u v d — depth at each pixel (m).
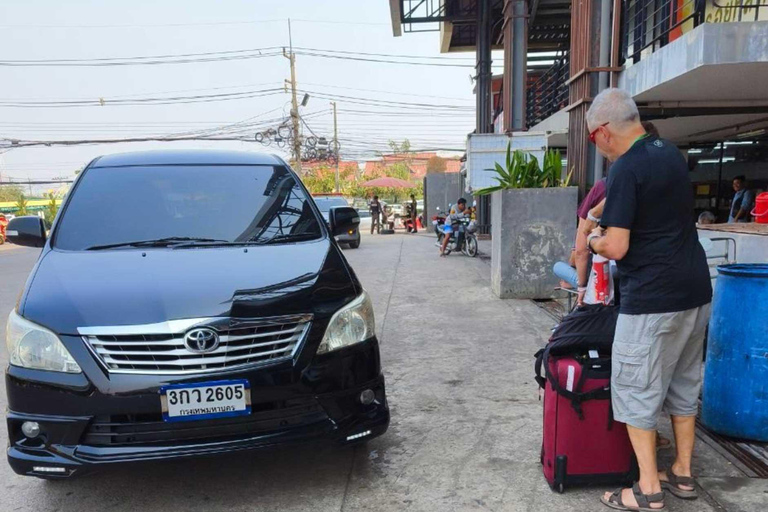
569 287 5.20
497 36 17.81
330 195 18.31
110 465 2.43
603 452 2.68
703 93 6.67
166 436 2.49
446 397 4.05
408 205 25.47
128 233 3.38
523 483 2.85
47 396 2.47
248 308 2.62
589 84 7.17
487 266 10.77
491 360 4.84
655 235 2.32
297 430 2.62
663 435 3.28
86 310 2.57
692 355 2.57
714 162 11.82
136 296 2.65
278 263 3.07
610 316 2.67
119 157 4.11
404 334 5.84
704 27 5.16
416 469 3.04
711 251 4.39
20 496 2.87
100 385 2.45
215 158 4.14
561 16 15.55
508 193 7.09
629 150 2.36
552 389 2.68
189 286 2.73
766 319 2.99
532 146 10.01
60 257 3.12
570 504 2.65
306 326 2.70
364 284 9.07
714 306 3.22
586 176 7.30
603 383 2.61
